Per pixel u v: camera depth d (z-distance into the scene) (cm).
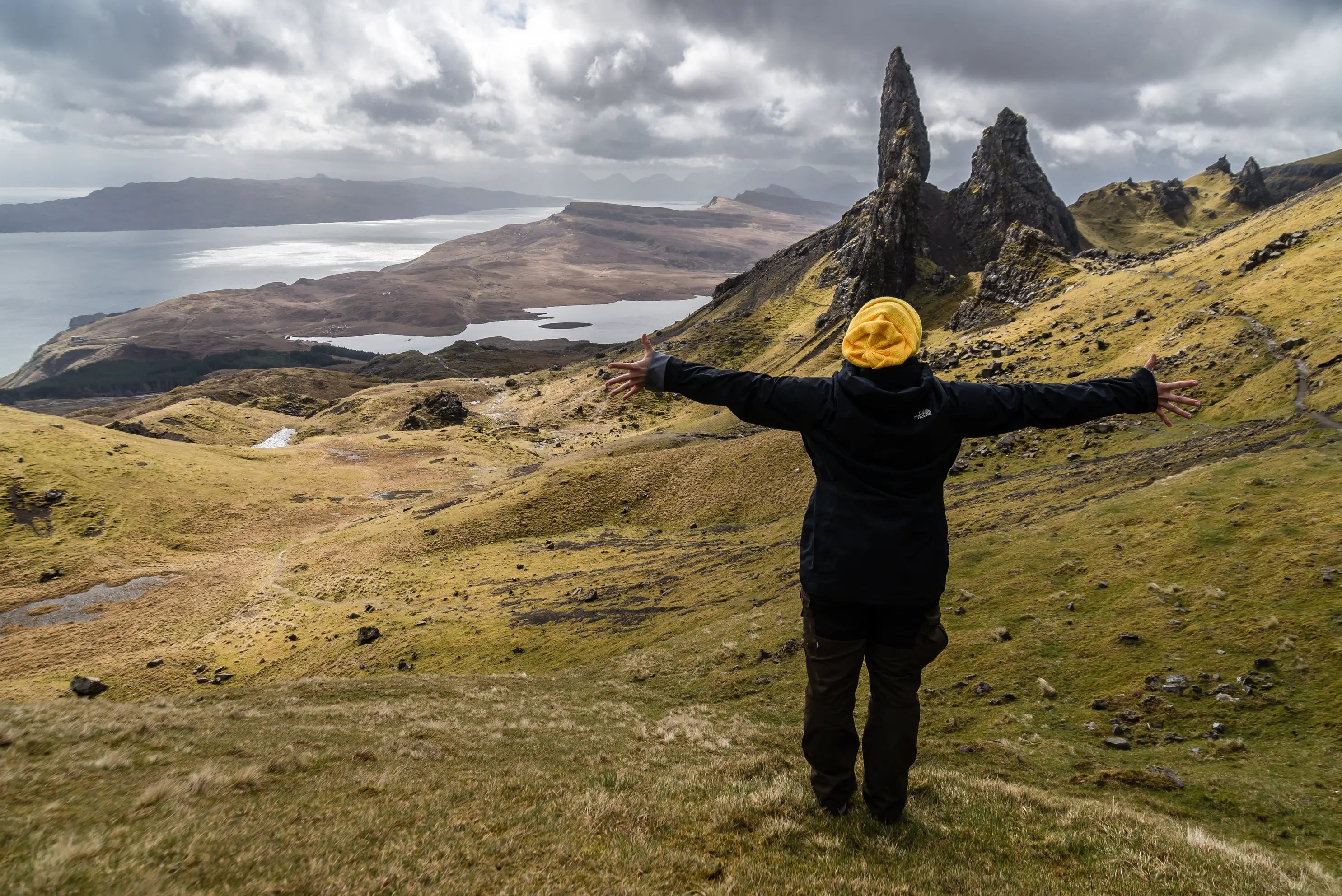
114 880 503
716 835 668
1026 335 14075
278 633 8200
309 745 1284
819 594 551
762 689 3091
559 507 11281
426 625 7062
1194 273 13562
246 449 18612
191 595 10406
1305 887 638
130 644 8681
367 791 852
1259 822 1417
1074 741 2080
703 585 6128
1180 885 607
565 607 6650
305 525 14138
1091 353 11012
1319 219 12644
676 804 767
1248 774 1648
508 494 12131
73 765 881
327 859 579
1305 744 1788
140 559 12075
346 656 6712
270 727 1505
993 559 3678
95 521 12938
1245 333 8231
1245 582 2622
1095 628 2714
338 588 9669
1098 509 3872
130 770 915
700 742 1802
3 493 13050
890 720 629
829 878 570
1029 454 7212
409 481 17162
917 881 579
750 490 10400
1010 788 923
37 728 1084
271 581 10619
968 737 2219
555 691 3275
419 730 1636
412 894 523
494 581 8738
